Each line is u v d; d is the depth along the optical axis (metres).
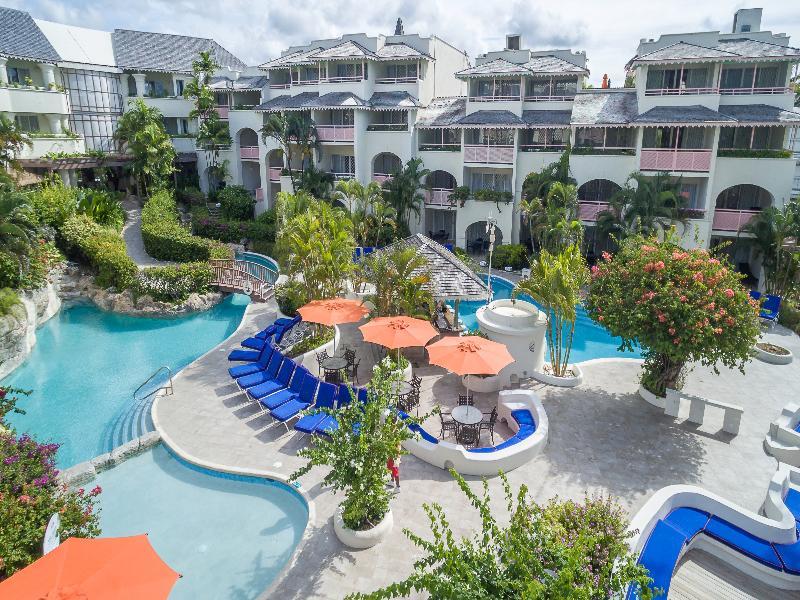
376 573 10.27
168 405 16.89
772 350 21.16
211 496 12.91
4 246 23.08
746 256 32.97
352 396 11.33
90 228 30.12
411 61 40.06
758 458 14.13
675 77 31.72
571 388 18.11
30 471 10.79
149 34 50.81
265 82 47.12
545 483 12.98
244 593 10.11
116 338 24.06
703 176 30.38
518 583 6.29
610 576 7.01
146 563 7.52
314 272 20.84
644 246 16.69
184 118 49.22
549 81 36.44
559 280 17.22
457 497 12.46
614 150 32.91
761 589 9.83
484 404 17.11
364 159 39.88
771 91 30.59
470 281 20.84
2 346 19.80
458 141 38.69
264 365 18.16
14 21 39.50
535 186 33.06
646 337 15.05
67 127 40.62
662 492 11.16
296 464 13.83
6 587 7.01
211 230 39.41
